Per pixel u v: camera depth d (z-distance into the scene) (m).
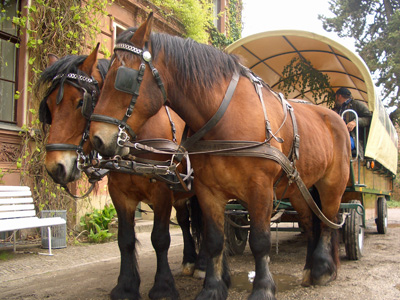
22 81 7.19
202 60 2.93
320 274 3.91
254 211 2.87
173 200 4.15
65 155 3.32
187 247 4.87
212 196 3.07
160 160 3.66
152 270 5.06
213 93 2.92
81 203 7.55
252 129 2.91
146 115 2.71
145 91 2.69
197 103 2.91
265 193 2.88
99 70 3.74
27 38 7.21
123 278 3.59
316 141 3.76
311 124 3.86
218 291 2.99
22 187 6.37
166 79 2.86
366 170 6.33
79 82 3.43
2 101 7.12
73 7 7.36
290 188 3.60
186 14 10.51
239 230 5.88
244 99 3.01
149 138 3.67
